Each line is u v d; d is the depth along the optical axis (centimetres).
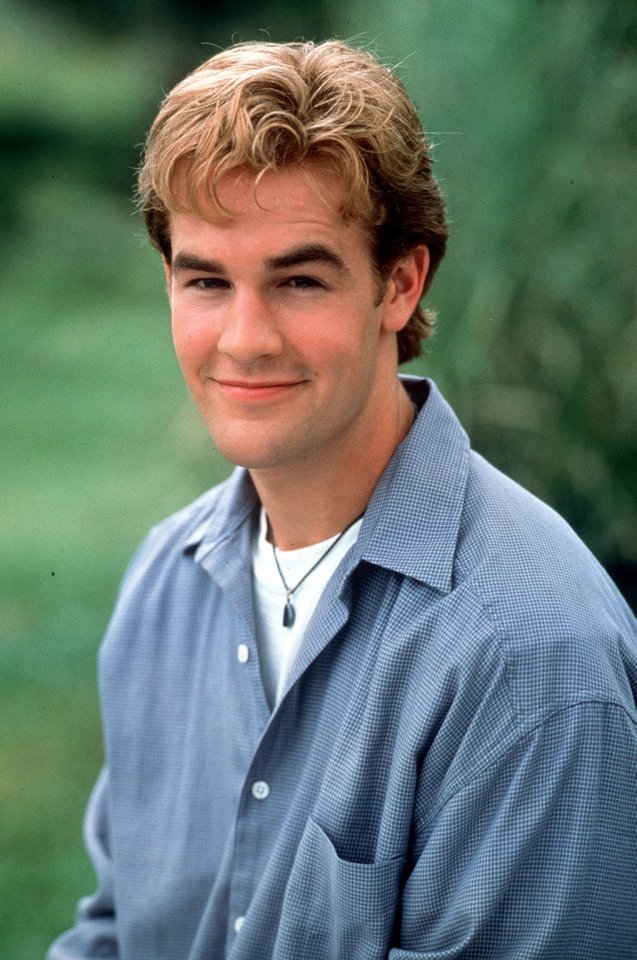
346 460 367
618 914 325
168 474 1056
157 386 2070
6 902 787
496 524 350
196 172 325
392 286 366
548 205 766
